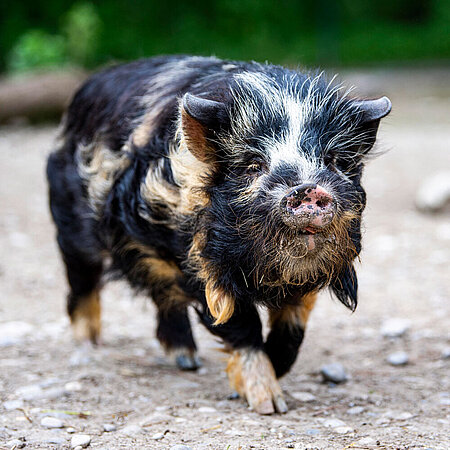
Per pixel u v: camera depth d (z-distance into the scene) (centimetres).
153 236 732
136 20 4500
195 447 625
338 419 709
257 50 4588
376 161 2169
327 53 4725
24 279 1204
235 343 733
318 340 984
